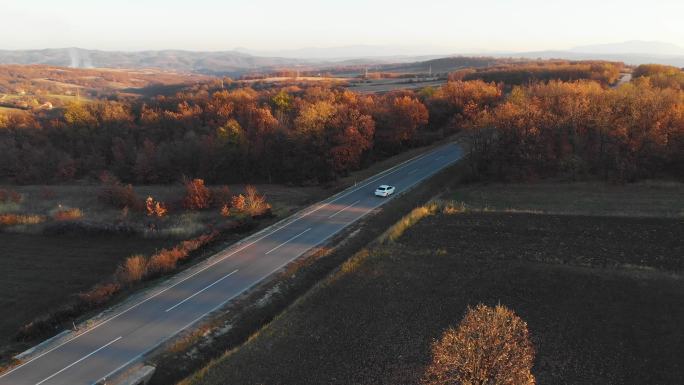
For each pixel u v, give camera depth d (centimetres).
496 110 6800
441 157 8275
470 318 1970
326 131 7631
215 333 3186
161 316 3384
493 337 1889
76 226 5450
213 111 10675
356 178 7238
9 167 9425
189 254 4481
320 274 4031
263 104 10825
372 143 8200
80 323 3341
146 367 2797
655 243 3834
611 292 3117
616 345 2659
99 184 8881
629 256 3644
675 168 5719
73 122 10469
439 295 3341
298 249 4500
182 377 2772
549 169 6228
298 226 5128
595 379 2434
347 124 7656
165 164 8756
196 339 3102
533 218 4650
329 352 2817
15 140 10175
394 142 8819
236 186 7894
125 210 6412
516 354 1897
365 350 2809
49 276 4328
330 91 11931
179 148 8819
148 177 8738
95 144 10162
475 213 4966
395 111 8744
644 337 2688
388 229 4838
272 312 3459
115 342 3075
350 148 7394
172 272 4166
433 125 10519
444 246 4169
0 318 3588
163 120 10544
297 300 3522
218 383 2609
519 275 3466
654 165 5694
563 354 2631
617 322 2838
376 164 8300
